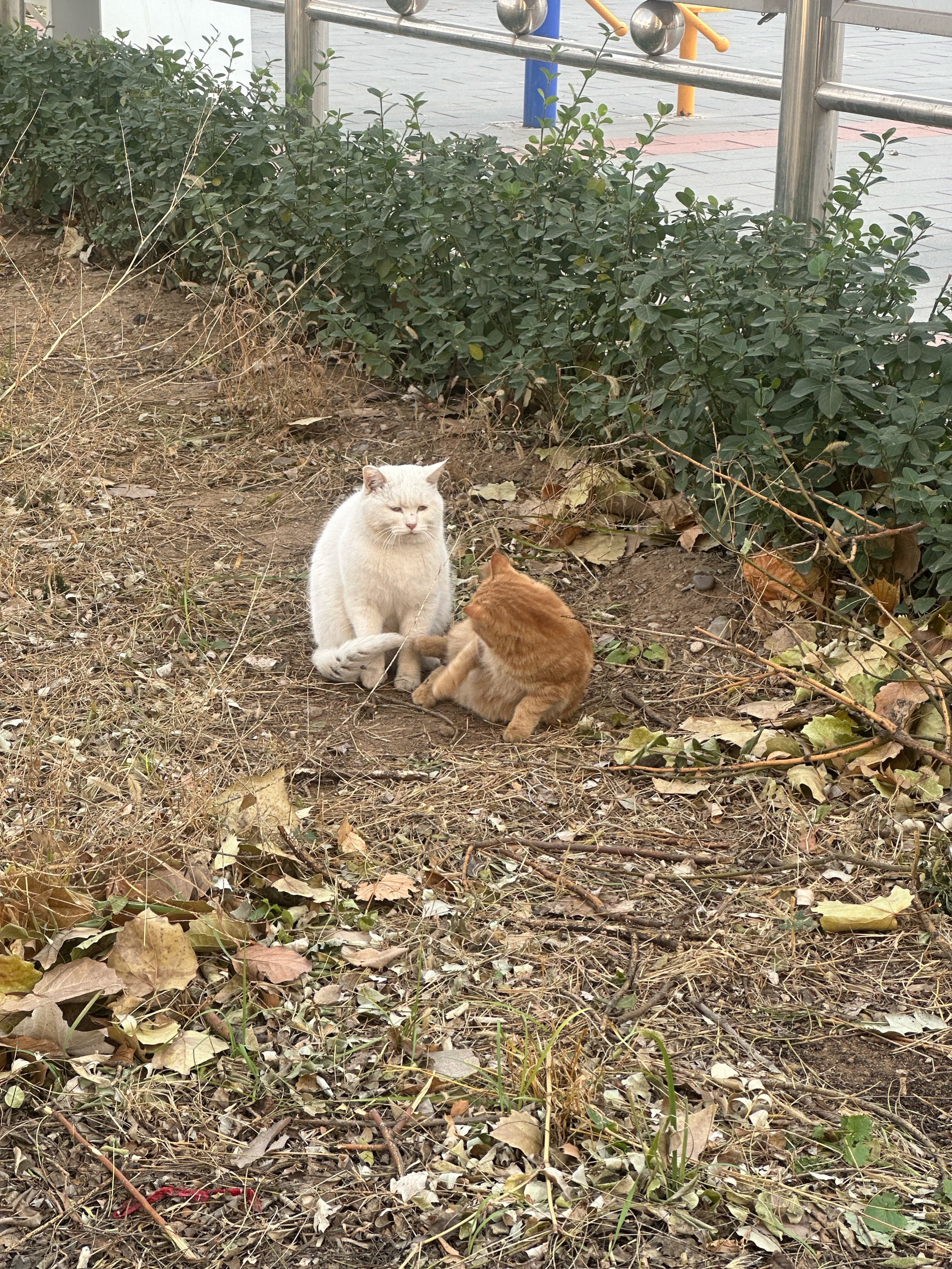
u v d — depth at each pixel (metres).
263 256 5.62
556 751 4.14
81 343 5.73
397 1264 3.40
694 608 4.50
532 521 4.78
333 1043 3.62
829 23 4.91
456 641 4.30
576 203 5.13
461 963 3.73
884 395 4.45
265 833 3.90
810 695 4.20
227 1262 3.40
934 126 4.77
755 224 4.79
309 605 4.54
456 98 7.73
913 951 3.76
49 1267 3.39
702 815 4.00
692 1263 3.40
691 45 6.14
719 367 4.54
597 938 3.78
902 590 4.36
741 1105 3.55
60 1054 3.59
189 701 4.25
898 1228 3.42
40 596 4.53
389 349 5.36
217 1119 3.54
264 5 6.63
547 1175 3.47
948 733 4.02
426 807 4.00
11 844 3.85
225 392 5.41
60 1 8.23
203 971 3.71
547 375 5.02
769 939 3.78
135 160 6.16
